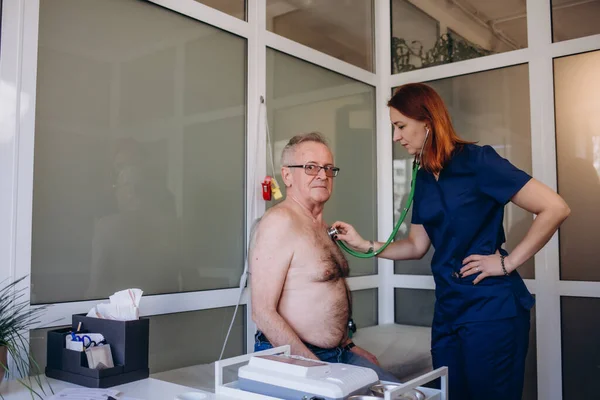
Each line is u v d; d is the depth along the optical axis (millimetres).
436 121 1819
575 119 2520
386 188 3064
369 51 3064
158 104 1957
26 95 1557
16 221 1523
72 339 1367
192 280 2051
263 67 2359
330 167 1948
